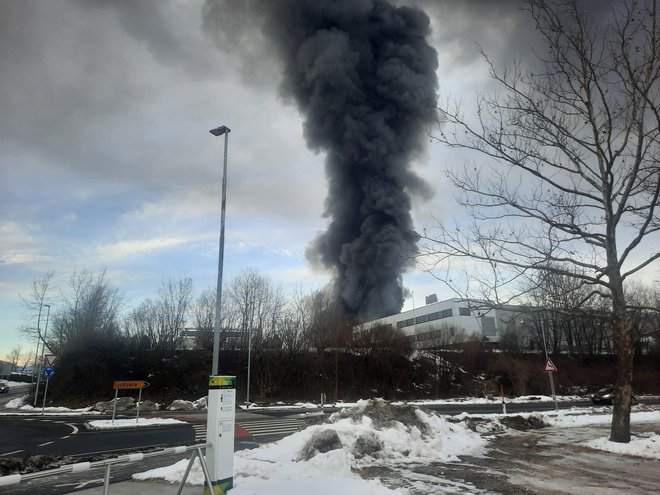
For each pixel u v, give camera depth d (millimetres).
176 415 25656
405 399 39000
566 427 16016
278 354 40594
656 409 23719
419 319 58156
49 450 12891
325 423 12469
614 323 11758
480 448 11609
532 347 48281
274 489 6633
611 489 7363
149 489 7344
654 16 9898
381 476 8406
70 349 39500
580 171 11789
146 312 42250
